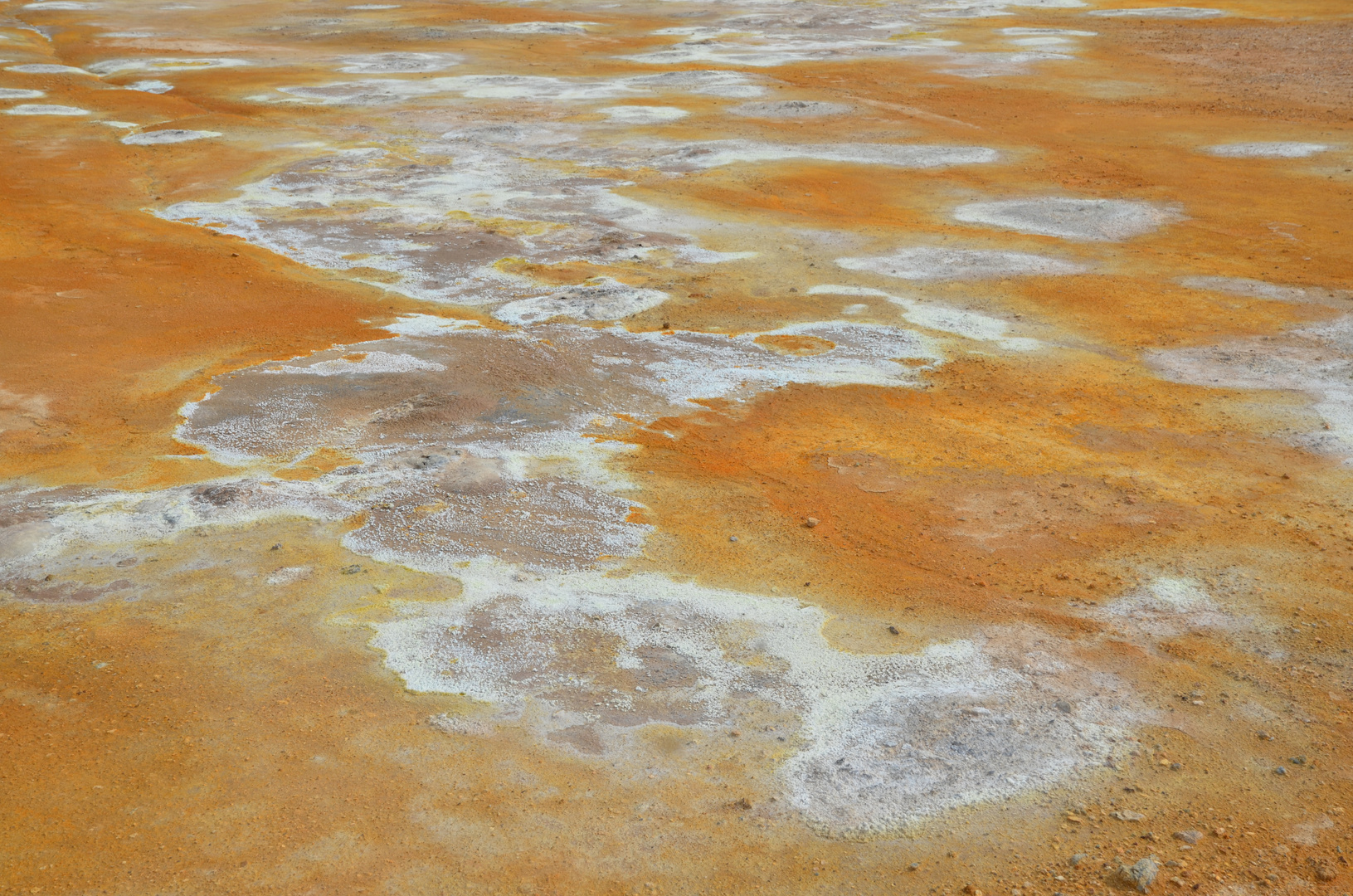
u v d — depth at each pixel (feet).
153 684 24.70
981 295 52.03
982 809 20.95
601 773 22.03
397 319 49.14
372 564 29.50
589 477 34.60
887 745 22.71
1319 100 92.53
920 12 150.51
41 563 29.43
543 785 21.71
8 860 19.76
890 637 26.32
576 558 29.94
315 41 137.49
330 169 76.69
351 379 42.06
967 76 107.65
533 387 41.60
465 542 30.60
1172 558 29.58
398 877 19.49
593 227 63.10
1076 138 84.12
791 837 20.39
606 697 24.29
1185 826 20.35
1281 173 72.64
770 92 101.50
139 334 47.16
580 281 54.03
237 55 127.03
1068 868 19.48
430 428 37.96
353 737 23.02
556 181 73.56
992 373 43.11
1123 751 22.41
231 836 20.38
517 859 19.90
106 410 39.42
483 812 21.01
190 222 65.46
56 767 22.13
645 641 26.25
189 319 48.98
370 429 37.86
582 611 27.43
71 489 33.55
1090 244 59.62
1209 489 33.58
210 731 23.18
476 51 127.03
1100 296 51.49
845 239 60.80
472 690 24.53
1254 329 47.14
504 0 176.04
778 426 38.58
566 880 19.44
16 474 34.53
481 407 39.86
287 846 20.15
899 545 30.53
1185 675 24.76
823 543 30.71
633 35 140.05
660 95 101.40
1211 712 23.53
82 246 59.93
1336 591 27.86
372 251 59.36
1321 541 30.32
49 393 40.73
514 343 45.93
